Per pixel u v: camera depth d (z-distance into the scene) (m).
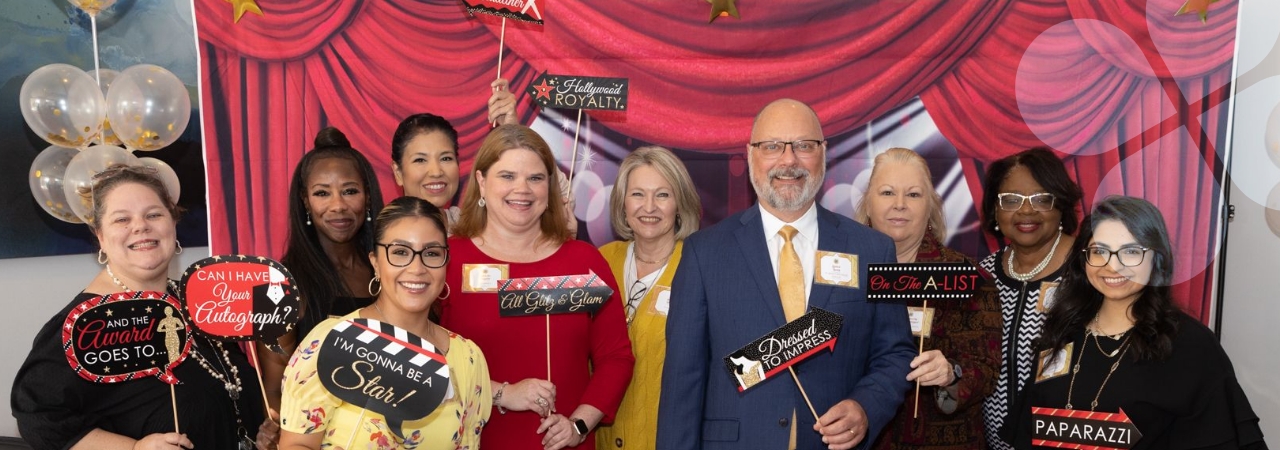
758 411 2.11
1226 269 3.10
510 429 2.23
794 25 3.20
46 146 3.06
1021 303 2.47
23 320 3.09
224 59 3.24
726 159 3.26
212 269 1.93
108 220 1.86
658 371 2.53
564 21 3.26
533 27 3.26
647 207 2.61
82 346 1.77
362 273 2.47
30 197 3.03
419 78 3.26
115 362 1.81
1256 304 3.08
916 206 2.64
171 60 3.25
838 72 3.20
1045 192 2.47
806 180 2.14
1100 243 2.00
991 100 3.14
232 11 3.24
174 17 3.26
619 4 3.24
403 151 2.79
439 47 3.26
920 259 2.64
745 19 3.21
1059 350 2.11
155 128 2.69
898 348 2.20
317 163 2.39
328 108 3.27
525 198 2.23
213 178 3.26
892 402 2.11
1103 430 1.97
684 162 3.28
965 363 2.36
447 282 2.27
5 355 3.05
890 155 2.72
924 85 3.17
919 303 2.29
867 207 2.77
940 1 3.14
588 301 2.24
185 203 3.23
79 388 1.77
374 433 1.74
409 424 1.76
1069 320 2.11
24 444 3.04
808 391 2.11
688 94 3.25
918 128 3.19
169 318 1.90
